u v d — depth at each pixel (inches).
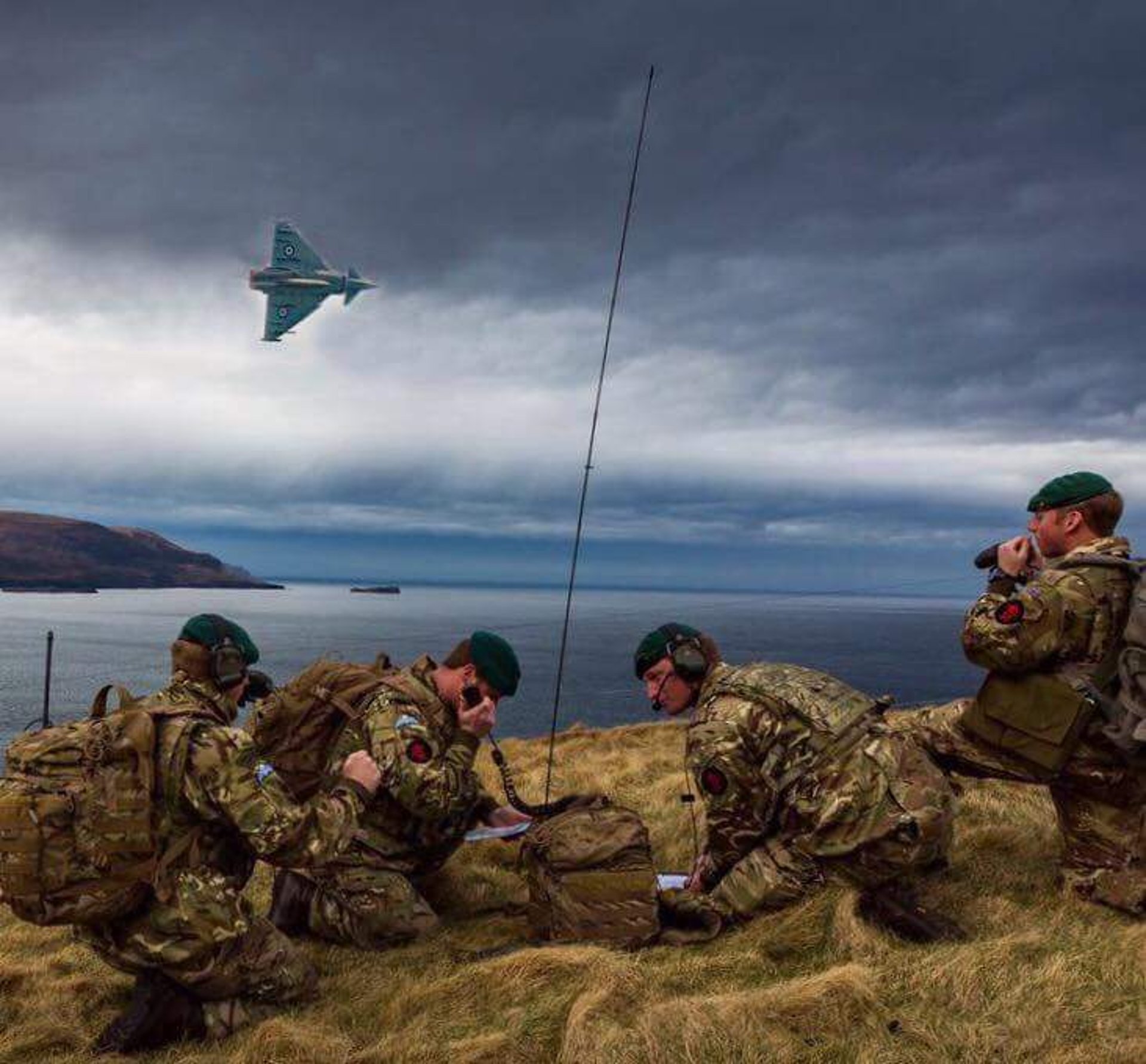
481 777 366.0
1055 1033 141.0
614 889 190.4
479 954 191.5
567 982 167.5
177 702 168.1
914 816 173.5
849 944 172.1
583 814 198.1
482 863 260.8
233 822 156.7
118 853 150.6
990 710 187.5
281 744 207.6
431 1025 159.9
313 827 159.9
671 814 292.2
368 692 209.2
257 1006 168.4
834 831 178.5
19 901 148.9
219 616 177.0
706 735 189.6
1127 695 175.6
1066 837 191.5
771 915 190.2
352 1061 149.6
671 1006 150.6
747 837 195.5
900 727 202.8
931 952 167.6
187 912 157.5
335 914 205.2
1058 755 179.2
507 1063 146.3
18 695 5462.6
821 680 191.2
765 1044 143.3
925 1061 137.6
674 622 203.2
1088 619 178.2
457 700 212.1
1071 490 187.3
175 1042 161.0
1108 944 165.9
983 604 184.9
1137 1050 133.9
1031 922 181.2
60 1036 163.5
